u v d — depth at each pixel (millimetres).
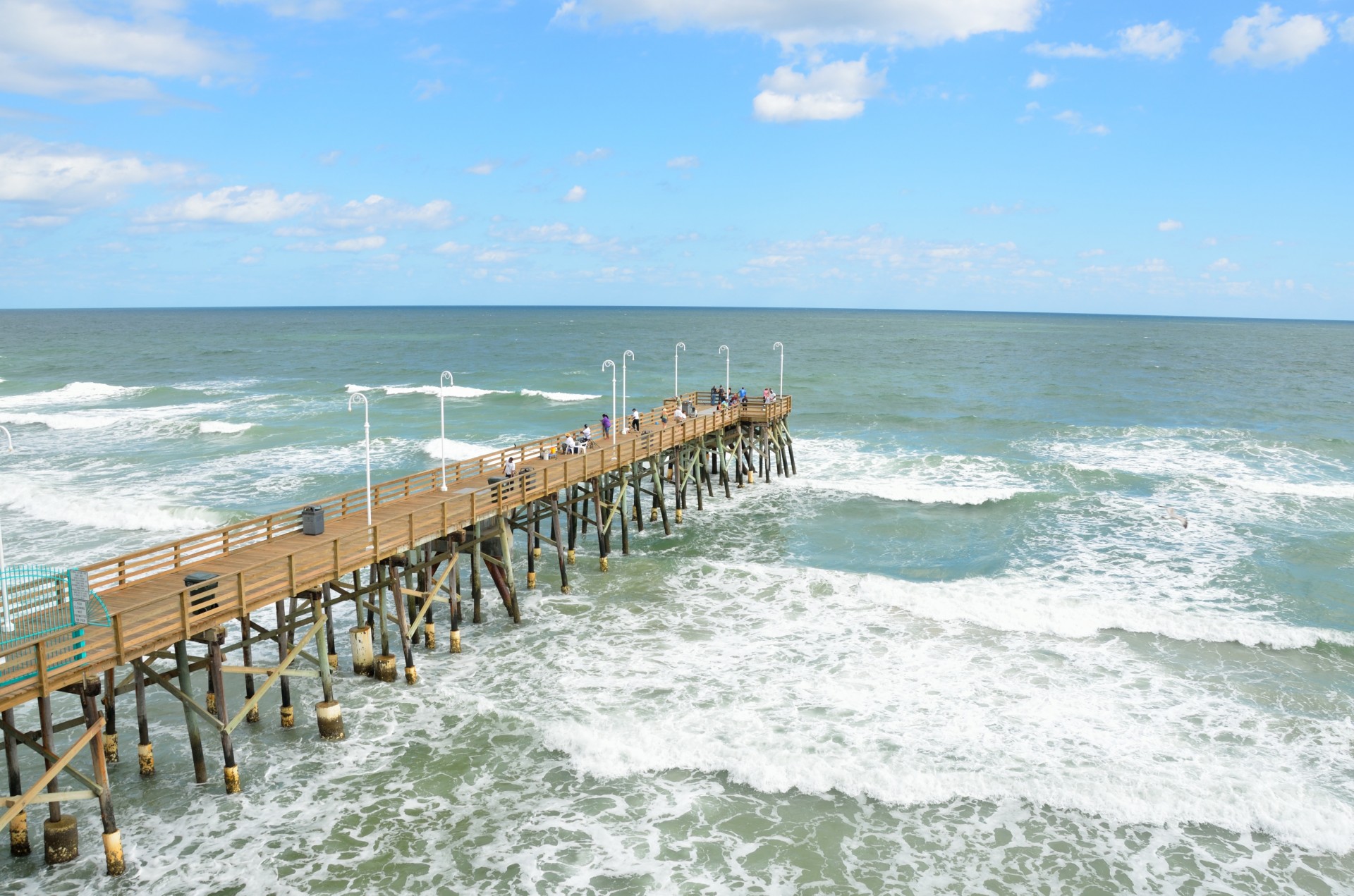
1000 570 27109
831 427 54562
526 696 18734
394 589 19125
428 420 56781
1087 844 13992
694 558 27812
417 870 13234
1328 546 29156
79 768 16141
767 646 21266
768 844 13922
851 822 14500
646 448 29641
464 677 19750
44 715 12539
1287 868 13461
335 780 15602
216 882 12961
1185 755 16344
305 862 13391
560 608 23891
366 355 115625
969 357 111812
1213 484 38406
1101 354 119125
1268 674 19766
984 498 35875
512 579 22750
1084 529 31531
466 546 22094
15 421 54781
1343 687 19172
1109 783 15320
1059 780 15430
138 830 14148
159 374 89688
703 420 34719
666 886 12906
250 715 17719
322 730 16859
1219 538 30344
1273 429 55719
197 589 15211
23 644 12773
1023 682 19328
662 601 24297
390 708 18219
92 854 13555
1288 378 87812
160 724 17781
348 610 24359
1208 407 65562
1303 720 17594
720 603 24125
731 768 15773
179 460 43656
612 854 13617
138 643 13391
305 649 21578
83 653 12867
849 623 22672
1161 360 109250
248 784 15461
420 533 19516
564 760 16234
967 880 13188
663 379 84312
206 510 32281
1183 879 13234
